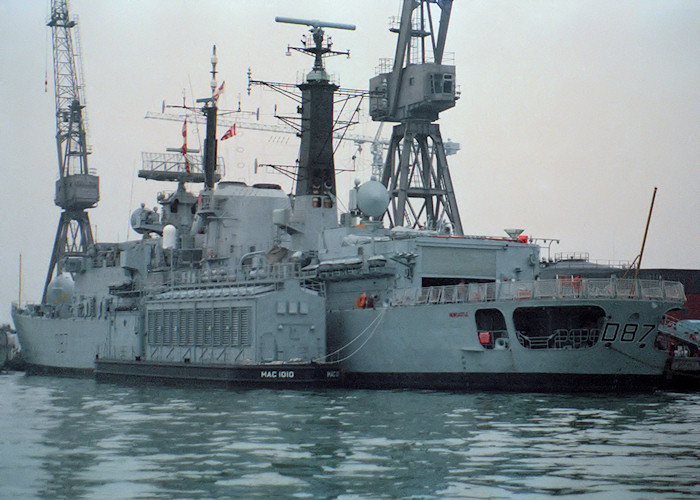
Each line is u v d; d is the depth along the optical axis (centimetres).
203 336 6794
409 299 6253
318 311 6494
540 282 5569
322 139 7425
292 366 6081
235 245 7644
